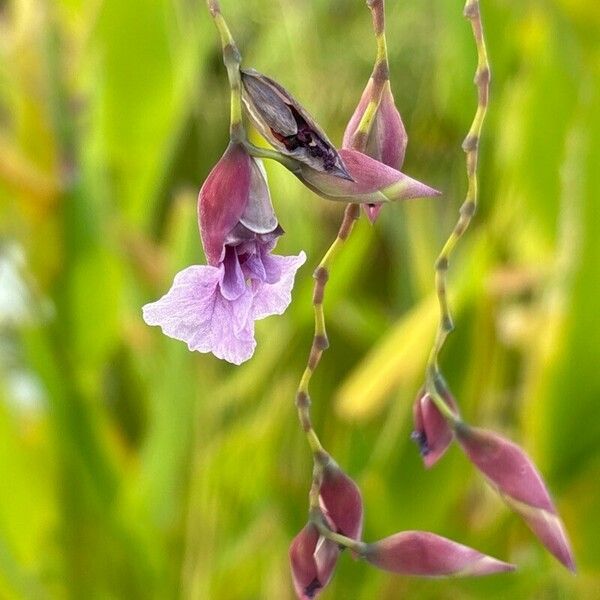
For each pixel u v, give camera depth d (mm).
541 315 510
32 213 481
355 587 485
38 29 476
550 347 469
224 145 687
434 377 352
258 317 322
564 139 516
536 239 546
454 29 542
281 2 611
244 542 515
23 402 593
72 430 491
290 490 501
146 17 542
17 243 504
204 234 322
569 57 509
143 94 560
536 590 520
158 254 567
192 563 497
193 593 496
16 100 485
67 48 518
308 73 602
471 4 331
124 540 501
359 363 554
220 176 322
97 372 511
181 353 472
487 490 526
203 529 495
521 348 554
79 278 491
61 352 492
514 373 571
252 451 496
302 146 320
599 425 467
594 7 501
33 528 528
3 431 515
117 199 585
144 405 593
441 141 630
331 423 531
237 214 321
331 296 506
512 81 554
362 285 647
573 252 452
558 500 490
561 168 512
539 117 520
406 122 649
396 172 322
